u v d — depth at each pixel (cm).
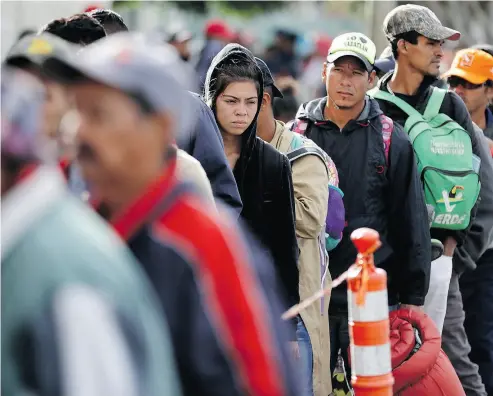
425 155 1357
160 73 551
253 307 587
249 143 1112
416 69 1391
